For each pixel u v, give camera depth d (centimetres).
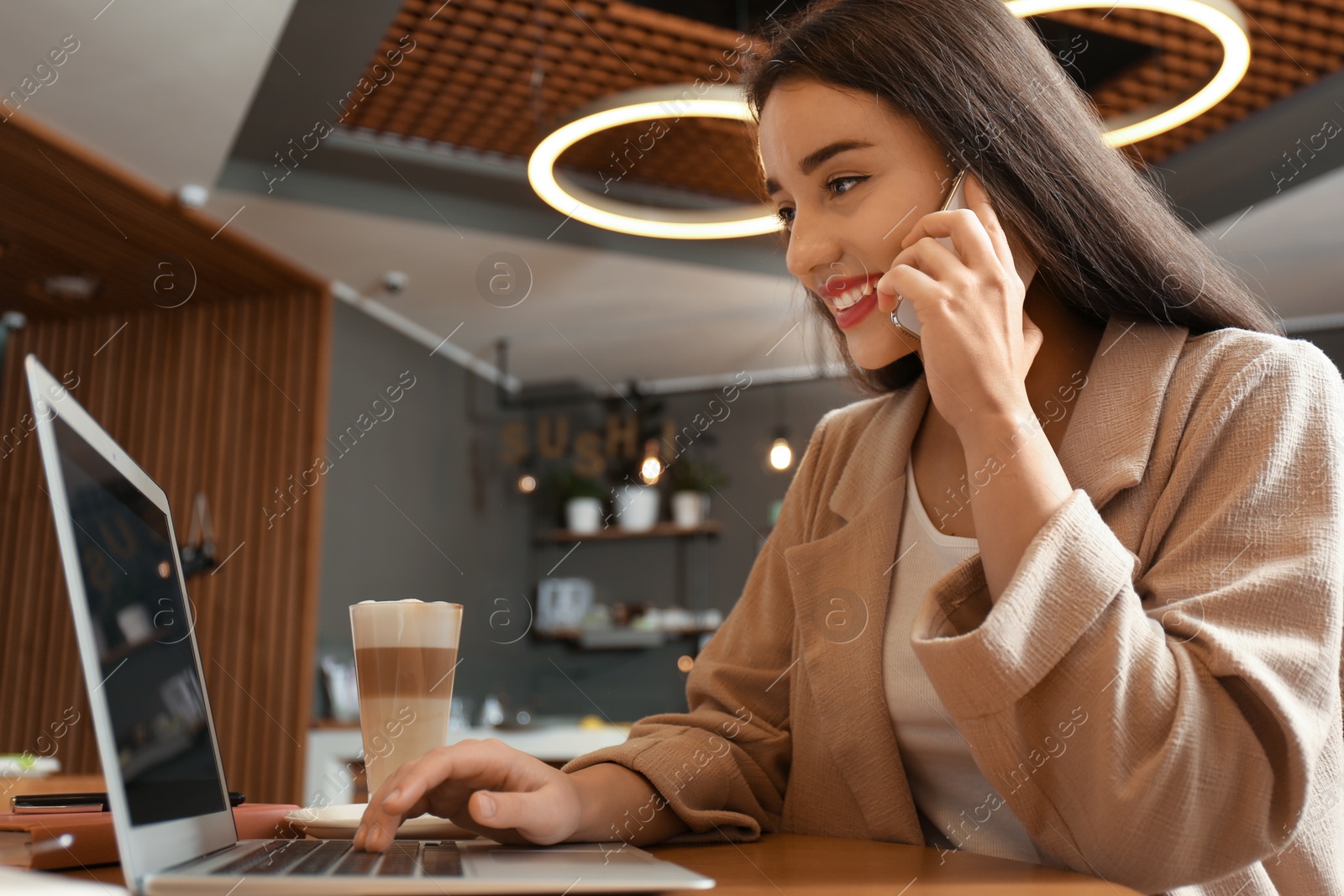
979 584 64
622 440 591
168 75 293
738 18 295
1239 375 70
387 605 72
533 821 59
